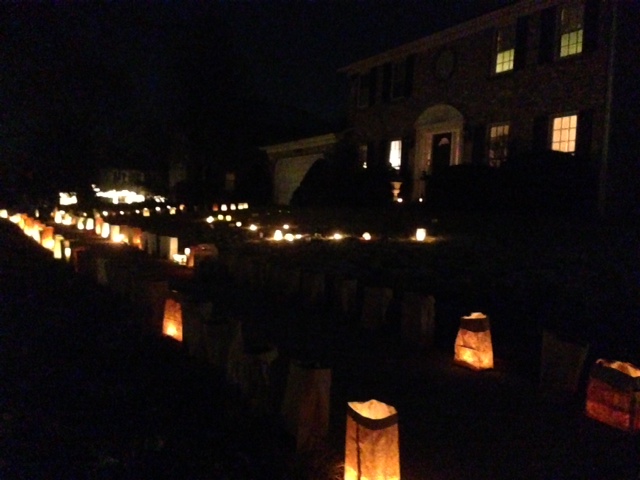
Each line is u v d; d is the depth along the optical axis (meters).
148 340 6.49
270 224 18.66
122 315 7.46
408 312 6.58
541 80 16.36
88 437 4.32
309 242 13.55
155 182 40.81
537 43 16.48
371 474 3.33
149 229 18.92
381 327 7.14
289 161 29.19
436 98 19.95
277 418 4.38
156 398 4.96
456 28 18.81
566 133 15.84
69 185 28.33
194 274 10.64
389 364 5.98
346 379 5.54
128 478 3.77
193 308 5.85
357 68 23.75
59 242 12.15
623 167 14.67
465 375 5.69
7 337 6.65
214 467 3.88
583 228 11.88
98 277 9.29
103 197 34.78
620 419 4.52
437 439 4.35
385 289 7.19
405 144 21.27
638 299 7.34
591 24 14.95
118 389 5.16
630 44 14.66
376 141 22.77
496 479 3.79
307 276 8.30
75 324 7.17
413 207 16.98
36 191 26.97
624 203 14.66
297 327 7.25
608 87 14.41
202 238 15.80
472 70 18.59
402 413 4.80
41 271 10.65
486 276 8.84
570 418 4.74
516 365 5.94
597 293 7.66
